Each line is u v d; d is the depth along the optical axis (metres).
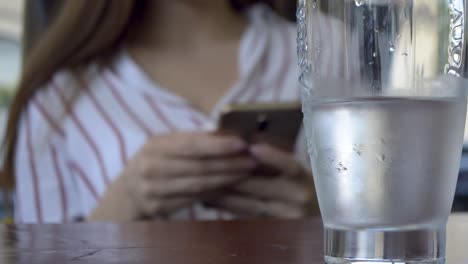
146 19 1.71
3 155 1.69
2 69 3.14
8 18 3.15
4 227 0.76
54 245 0.57
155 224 0.80
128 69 1.62
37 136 1.62
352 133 0.43
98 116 1.58
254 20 1.76
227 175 1.32
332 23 0.43
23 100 1.66
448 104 0.43
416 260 0.42
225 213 1.38
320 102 0.44
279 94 1.63
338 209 0.43
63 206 1.60
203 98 1.62
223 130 1.30
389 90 0.42
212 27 1.73
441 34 0.43
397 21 0.42
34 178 1.61
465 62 0.44
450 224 0.79
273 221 0.84
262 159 1.30
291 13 1.85
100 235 0.65
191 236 0.64
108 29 1.63
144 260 0.49
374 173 0.42
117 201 1.39
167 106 1.58
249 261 0.48
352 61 0.43
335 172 0.43
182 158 1.32
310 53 0.45
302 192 1.36
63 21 1.63
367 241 0.43
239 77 1.64
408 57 0.42
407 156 0.42
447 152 0.43
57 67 1.65
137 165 1.36
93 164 1.55
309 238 0.62
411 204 0.42
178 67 1.67
